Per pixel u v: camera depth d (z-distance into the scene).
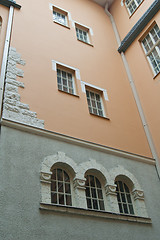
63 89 10.52
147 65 12.62
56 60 10.94
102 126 10.16
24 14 11.54
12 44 9.84
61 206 6.96
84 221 7.14
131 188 9.19
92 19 15.32
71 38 12.65
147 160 10.27
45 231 6.37
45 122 8.57
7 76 8.75
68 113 9.46
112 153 9.53
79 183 7.84
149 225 8.34
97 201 8.10
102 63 12.91
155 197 9.30
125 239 7.52
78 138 8.98
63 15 14.11
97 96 11.55
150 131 11.34
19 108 8.28
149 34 13.23
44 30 11.67
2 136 7.31
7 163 6.91
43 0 13.36
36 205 6.64
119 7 16.25
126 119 11.30
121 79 13.01
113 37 15.41
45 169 7.45
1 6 11.16
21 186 6.74
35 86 9.27
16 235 5.92
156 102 11.49
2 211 6.07
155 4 12.61
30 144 7.72
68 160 8.16
